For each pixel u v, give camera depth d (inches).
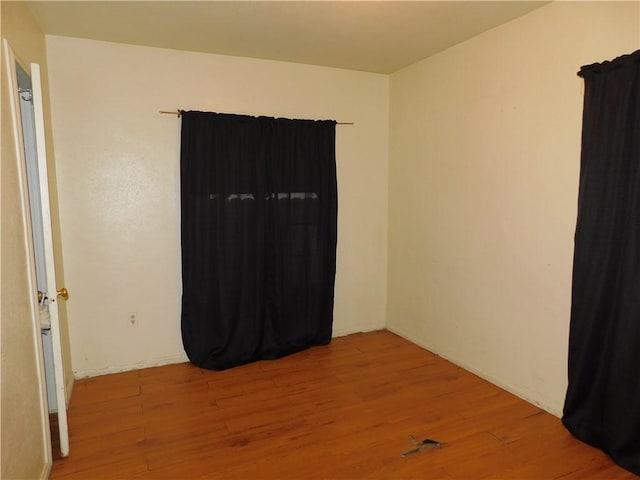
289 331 143.8
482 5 98.2
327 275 148.5
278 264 139.3
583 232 90.1
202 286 129.5
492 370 120.0
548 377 104.0
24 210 71.8
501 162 113.2
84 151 118.8
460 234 128.6
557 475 81.2
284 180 138.7
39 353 76.6
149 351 131.5
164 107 125.7
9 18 74.8
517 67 106.8
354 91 151.3
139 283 128.2
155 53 123.5
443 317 137.5
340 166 152.0
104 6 96.0
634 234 81.4
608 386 86.7
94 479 80.3
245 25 107.9
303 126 140.1
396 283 159.2
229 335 132.2
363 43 122.6
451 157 130.2
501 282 115.4
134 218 125.7
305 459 86.4
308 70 143.0
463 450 89.0
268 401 110.3
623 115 82.4
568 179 96.6
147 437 93.9
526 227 107.3
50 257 80.1
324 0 94.1
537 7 99.7
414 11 100.7
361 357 139.7
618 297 84.9
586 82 88.9
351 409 106.0
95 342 124.8
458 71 125.2
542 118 101.5
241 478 80.7
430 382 121.0
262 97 137.2
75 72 116.0
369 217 159.2
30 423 71.5
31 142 90.5
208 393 114.8
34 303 74.8
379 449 89.5
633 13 82.9
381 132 157.6
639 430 81.4
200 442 92.2
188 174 125.0
